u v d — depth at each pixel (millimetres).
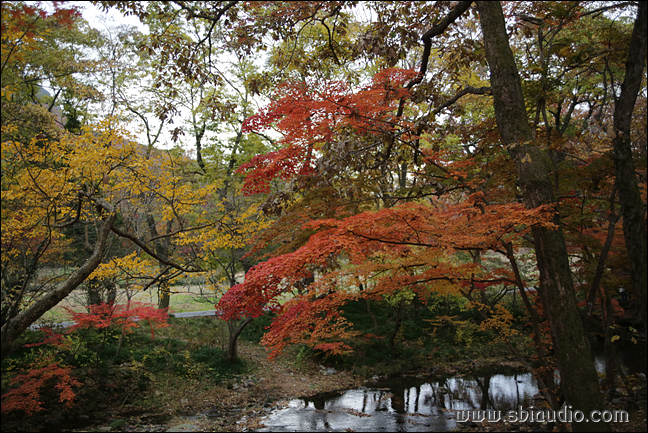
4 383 9094
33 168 6254
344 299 5609
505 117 5262
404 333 17172
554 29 7254
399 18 7227
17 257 7512
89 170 6594
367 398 11820
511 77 5254
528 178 5035
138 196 8930
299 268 4484
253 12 6262
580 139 6586
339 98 4789
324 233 5207
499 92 5297
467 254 12219
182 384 11820
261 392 12102
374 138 7172
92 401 10094
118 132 7172
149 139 14008
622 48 6398
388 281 6191
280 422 9852
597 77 11648
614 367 9875
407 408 10914
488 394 11789
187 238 8492
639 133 10305
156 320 11664
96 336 12117
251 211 10438
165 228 13422
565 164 7250
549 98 6844
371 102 5230
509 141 5207
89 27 13500
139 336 13453
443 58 12047
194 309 18281
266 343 4961
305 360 14969
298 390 12500
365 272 6012
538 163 5039
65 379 8953
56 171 6656
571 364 4543
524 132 5152
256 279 4332
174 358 12789
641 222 5570
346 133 6543
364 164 7496
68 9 2250
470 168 7547
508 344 7832
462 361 15305
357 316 18516
